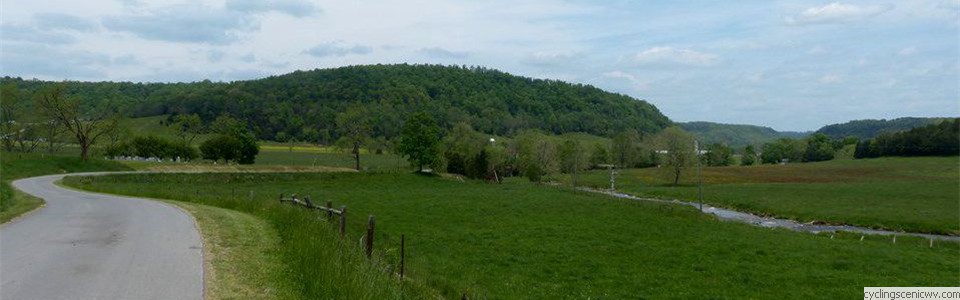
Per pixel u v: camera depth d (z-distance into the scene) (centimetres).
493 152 11512
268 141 17500
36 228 2064
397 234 3703
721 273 2755
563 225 4300
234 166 9925
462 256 3052
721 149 15725
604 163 14425
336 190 7669
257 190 7344
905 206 6266
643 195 8838
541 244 3438
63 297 1077
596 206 5738
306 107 19162
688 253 3241
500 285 2453
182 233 1889
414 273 2164
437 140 11000
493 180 10938
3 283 1181
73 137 10294
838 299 2345
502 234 3803
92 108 11944
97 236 1847
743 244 3572
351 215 4528
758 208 6644
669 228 4278
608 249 3322
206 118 17762
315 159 13650
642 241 3638
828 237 4247
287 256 1472
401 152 10938
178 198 3844
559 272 2733
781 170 12531
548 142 11525
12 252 1544
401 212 5009
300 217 2008
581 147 12162
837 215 5797
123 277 1241
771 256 3198
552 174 11519
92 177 7094
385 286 1277
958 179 9912
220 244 1659
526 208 5462
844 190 8112
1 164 7388
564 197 6781
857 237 4369
